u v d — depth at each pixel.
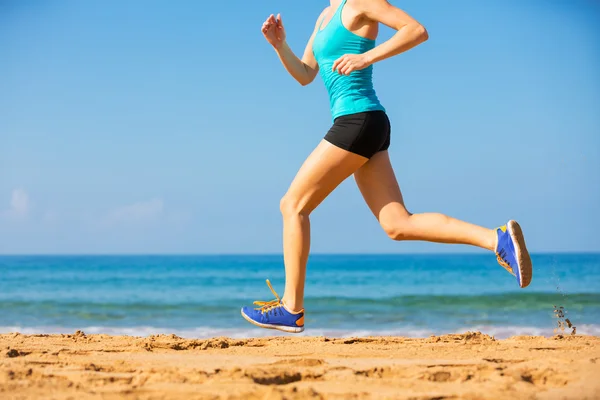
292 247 3.69
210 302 16.97
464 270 34.97
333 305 15.06
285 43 4.16
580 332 9.55
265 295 20.14
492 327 10.34
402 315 12.70
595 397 2.61
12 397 2.63
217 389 2.77
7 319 12.48
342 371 3.28
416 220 3.63
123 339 5.70
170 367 3.39
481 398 2.63
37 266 50.62
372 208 3.75
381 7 3.50
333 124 3.64
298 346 5.07
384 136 3.64
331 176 3.61
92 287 24.45
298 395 2.68
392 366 3.42
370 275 31.66
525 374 3.12
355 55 3.43
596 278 25.98
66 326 11.12
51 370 3.33
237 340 5.61
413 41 3.39
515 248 3.33
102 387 2.86
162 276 32.59
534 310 13.27
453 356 4.19
